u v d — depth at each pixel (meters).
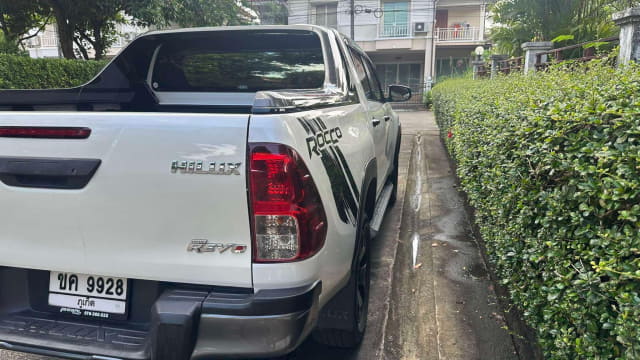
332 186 1.97
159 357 1.66
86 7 8.92
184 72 3.33
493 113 3.32
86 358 1.77
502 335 2.80
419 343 2.78
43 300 1.98
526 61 6.81
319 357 2.66
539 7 8.52
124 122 1.69
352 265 2.30
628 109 1.61
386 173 4.45
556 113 1.92
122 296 1.86
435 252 4.14
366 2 26.31
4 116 1.81
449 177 7.06
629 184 1.43
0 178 1.87
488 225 3.21
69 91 2.98
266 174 1.61
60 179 1.80
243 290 1.71
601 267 1.47
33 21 10.17
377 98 4.32
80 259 1.83
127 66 3.20
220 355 1.67
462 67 27.64
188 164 1.65
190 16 10.38
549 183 2.05
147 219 1.72
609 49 5.26
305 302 1.70
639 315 1.34
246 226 1.65
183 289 1.76
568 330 1.73
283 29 2.97
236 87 3.32
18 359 2.61
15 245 1.90
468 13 26.94
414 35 26.22
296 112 1.83
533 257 2.00
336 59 2.95
